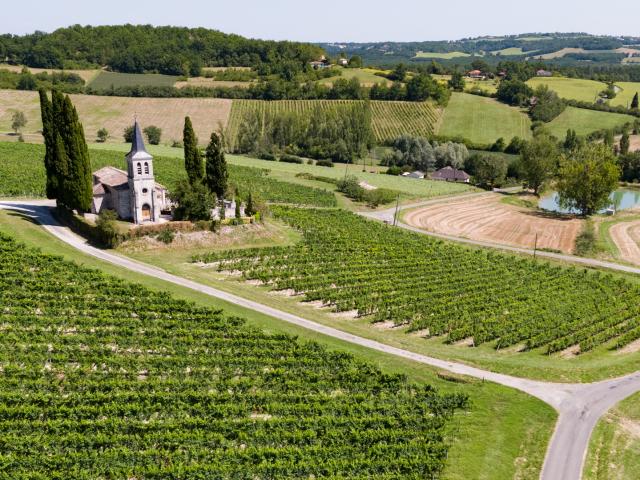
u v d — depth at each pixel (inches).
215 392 2204.7
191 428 1969.7
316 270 3695.9
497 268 4074.8
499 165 7751.0
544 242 5059.1
